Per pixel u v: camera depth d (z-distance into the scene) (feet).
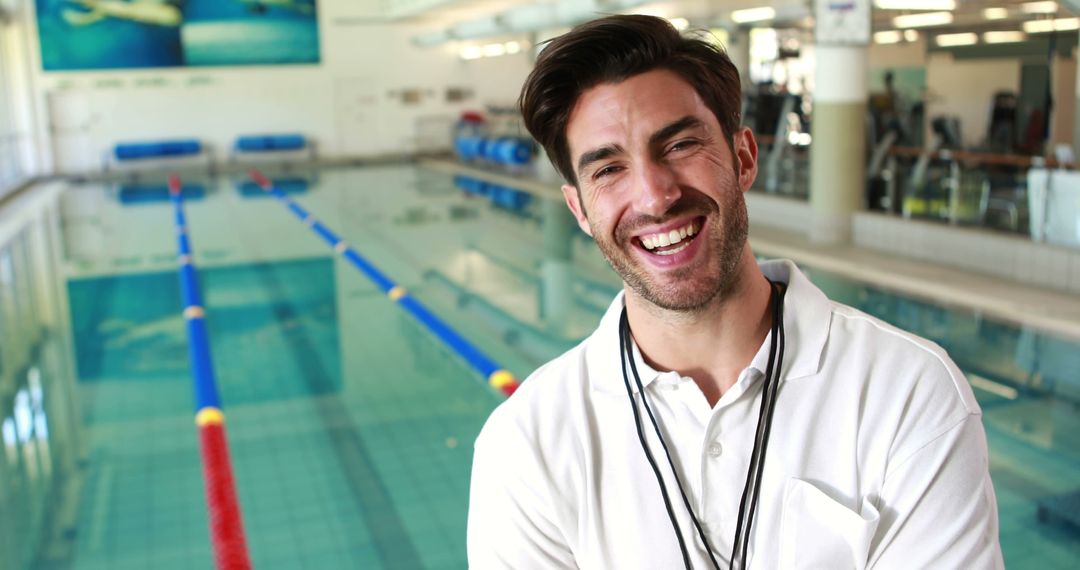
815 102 23.25
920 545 2.63
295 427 13.19
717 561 2.87
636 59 2.70
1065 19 27.37
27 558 9.60
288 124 57.57
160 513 10.56
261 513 10.48
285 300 20.99
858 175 23.15
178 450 12.49
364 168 53.36
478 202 36.22
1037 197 18.71
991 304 17.17
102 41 53.21
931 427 2.69
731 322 2.88
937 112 35.14
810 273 20.34
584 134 2.79
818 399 2.82
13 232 32.27
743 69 35.99
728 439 2.85
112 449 12.60
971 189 20.99
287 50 56.65
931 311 17.10
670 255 2.77
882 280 19.40
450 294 20.88
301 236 29.55
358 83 58.34
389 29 58.29
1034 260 18.44
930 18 28.14
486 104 60.85
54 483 11.52
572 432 3.00
